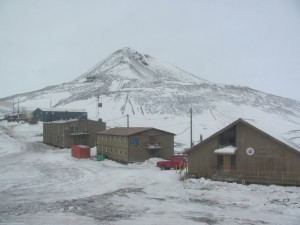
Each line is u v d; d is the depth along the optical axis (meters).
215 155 38.69
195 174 39.38
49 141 80.75
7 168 48.31
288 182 34.25
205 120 119.56
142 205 26.47
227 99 160.00
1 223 20.98
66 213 23.53
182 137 93.06
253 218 22.83
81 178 40.81
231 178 36.19
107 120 117.88
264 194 30.62
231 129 38.62
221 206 26.27
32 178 40.72
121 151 54.78
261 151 36.12
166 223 21.38
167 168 46.53
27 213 23.53
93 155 63.28
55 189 34.16
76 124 73.81
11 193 32.12
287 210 24.88
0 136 90.25
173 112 129.88
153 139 54.84
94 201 27.69
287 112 154.75
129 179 39.44
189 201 28.00
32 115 119.12
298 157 34.56
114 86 196.00
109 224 20.89
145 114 127.12
